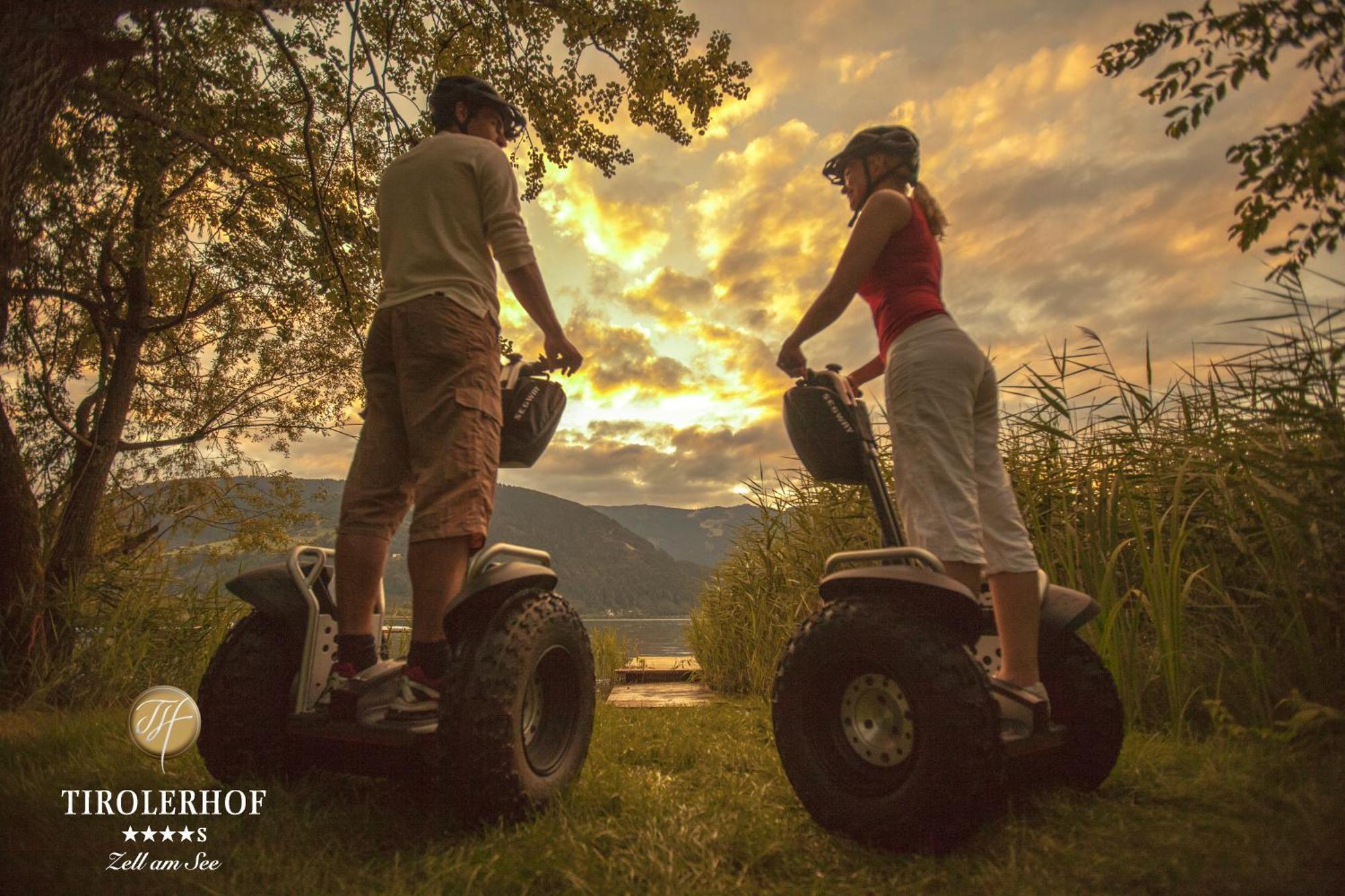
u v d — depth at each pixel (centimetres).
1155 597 276
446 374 209
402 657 245
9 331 448
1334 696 234
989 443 214
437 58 549
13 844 153
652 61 584
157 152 443
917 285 211
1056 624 202
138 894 139
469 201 222
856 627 174
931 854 165
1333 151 191
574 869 157
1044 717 187
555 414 237
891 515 206
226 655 210
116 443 507
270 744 209
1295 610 248
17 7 204
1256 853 140
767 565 514
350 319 516
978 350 207
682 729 316
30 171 226
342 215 519
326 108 521
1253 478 262
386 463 220
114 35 228
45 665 381
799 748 184
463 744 179
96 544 512
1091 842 162
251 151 500
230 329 621
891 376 208
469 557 208
